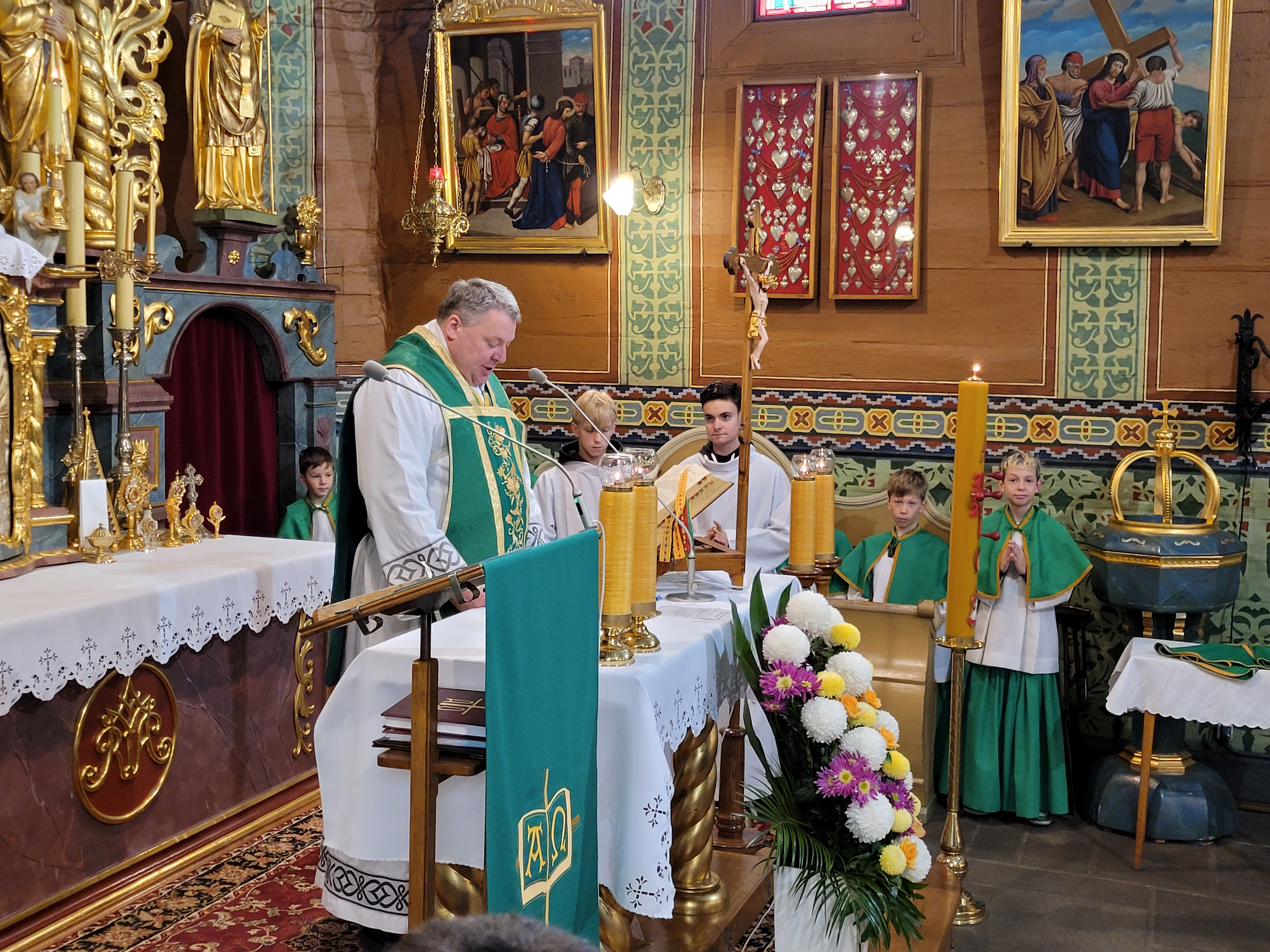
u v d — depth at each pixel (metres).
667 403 6.20
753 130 5.87
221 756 4.26
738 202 5.92
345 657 3.54
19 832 3.43
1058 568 4.95
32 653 3.36
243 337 5.87
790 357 5.95
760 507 4.57
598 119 6.12
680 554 3.41
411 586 2.20
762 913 3.71
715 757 3.32
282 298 5.89
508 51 6.23
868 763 2.86
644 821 2.59
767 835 2.96
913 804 3.04
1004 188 5.46
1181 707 4.50
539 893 2.37
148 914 3.59
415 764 2.34
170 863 3.92
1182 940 3.87
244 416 5.91
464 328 3.63
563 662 2.45
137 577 4.01
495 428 3.69
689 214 6.08
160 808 3.97
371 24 6.53
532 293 6.41
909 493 5.27
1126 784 4.88
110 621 3.64
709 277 6.07
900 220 5.67
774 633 3.01
